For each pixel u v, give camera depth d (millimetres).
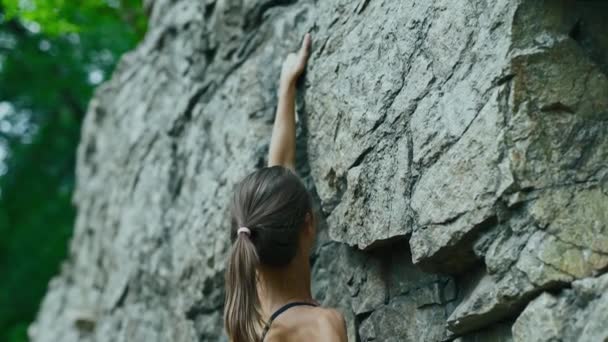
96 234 6109
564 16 2420
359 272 3041
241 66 3934
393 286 2887
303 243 2590
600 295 2117
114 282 5324
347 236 2975
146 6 5582
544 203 2256
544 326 2188
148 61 5402
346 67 3020
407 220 2641
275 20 3742
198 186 4102
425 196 2543
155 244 4594
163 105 4875
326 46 3188
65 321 6871
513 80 2336
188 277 4105
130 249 4957
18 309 12180
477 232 2395
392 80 2775
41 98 11930
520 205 2289
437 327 2695
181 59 4664
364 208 2840
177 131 4562
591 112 2330
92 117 6645
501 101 2350
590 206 2248
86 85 11898
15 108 12469
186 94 4461
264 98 3662
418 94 2652
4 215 12367
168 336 4469
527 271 2246
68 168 12594
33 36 11680
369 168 2818
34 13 6996
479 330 2518
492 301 2350
